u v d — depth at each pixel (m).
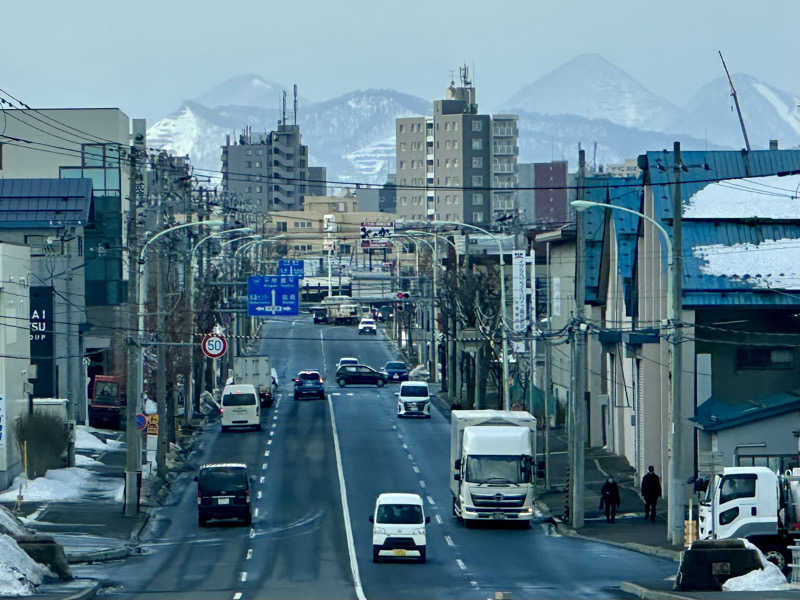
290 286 169.75
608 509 109.06
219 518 106.25
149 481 124.88
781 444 105.06
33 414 124.25
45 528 101.06
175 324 157.88
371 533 102.62
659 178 121.81
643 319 126.12
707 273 113.50
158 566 85.25
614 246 141.50
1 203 166.00
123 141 199.00
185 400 172.12
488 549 95.62
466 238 192.25
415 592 72.38
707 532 81.31
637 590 69.50
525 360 175.62
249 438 164.00
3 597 64.25
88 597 67.69
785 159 126.00
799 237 116.69
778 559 77.12
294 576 80.38
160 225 168.38
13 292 122.38
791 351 115.00
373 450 152.88
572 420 108.31
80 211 165.50
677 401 91.88
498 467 107.75
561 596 69.50
